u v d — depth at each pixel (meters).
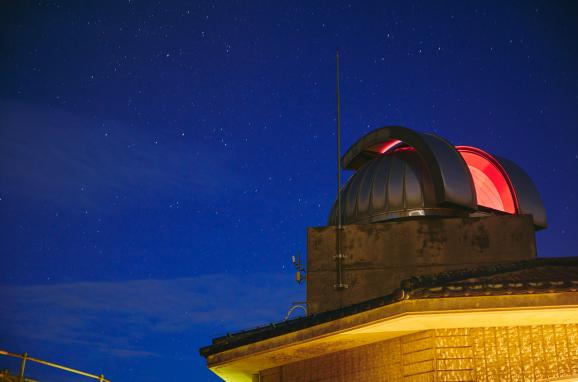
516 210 16.36
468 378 9.70
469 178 15.45
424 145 15.61
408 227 15.27
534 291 8.79
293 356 12.12
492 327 9.83
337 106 17.00
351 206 16.70
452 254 14.91
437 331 10.00
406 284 9.22
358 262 15.30
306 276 15.48
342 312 10.33
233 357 12.26
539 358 9.49
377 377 10.88
